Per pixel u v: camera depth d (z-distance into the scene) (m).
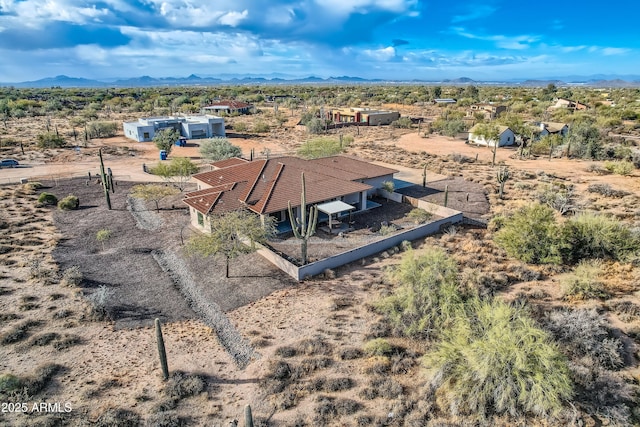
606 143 77.44
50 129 102.50
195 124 92.88
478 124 89.81
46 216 41.94
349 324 23.36
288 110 158.00
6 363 19.97
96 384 18.64
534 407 16.42
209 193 39.69
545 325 21.72
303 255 30.30
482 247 32.97
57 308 24.94
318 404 17.33
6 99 161.50
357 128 108.12
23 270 29.73
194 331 22.91
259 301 26.02
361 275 29.25
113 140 91.44
